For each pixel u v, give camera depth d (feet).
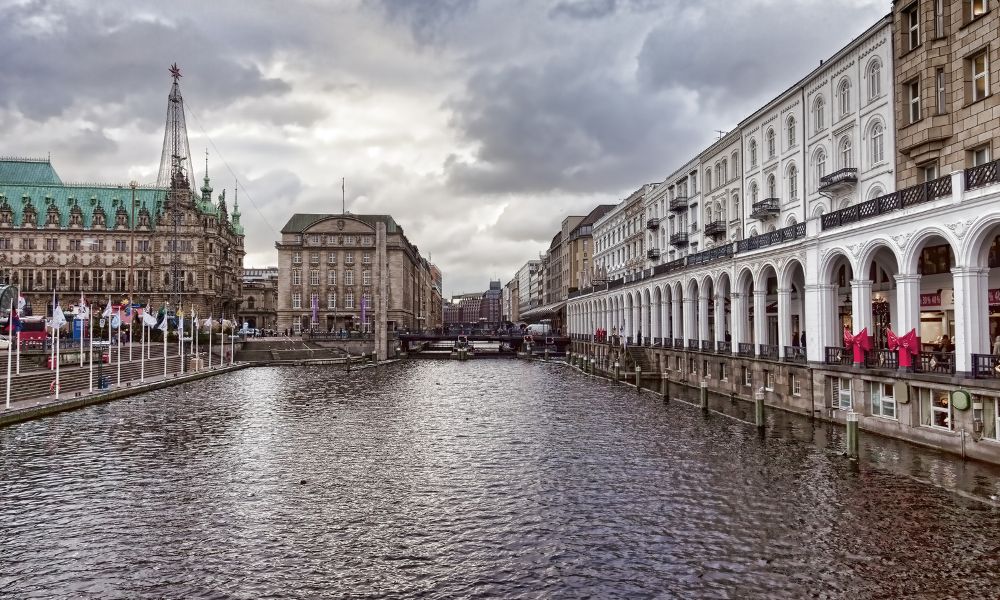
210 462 74.59
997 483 55.67
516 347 350.84
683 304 156.76
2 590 40.06
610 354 199.93
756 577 40.32
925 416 70.90
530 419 104.37
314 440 87.76
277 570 43.09
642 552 45.06
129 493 61.77
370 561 44.52
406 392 149.89
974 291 65.41
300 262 380.58
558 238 431.43
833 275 94.63
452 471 69.67
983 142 80.02
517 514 54.29
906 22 93.50
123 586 40.63
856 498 54.29
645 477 64.80
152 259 354.13
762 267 114.83
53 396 121.29
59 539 49.26
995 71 77.97
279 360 259.80
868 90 103.04
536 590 39.42
